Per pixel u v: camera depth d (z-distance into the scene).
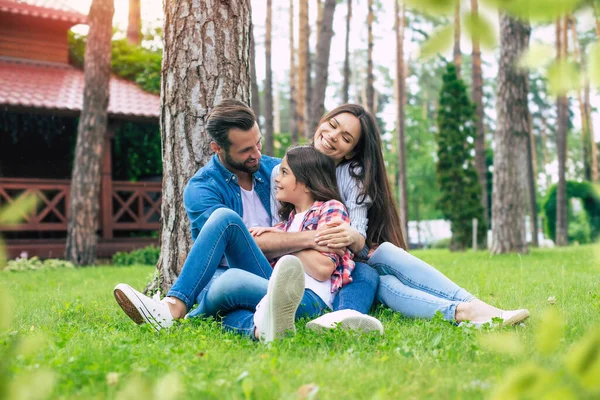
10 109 14.38
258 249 3.62
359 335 3.05
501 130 13.98
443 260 11.34
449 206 19.94
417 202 40.91
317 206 3.79
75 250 13.39
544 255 12.30
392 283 3.79
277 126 51.16
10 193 14.40
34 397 1.15
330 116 4.06
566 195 30.03
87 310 4.84
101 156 13.65
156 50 21.45
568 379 0.99
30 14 16.55
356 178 3.97
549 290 5.40
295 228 3.81
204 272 3.47
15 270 12.12
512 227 13.75
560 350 2.54
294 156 3.86
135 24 22.58
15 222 0.83
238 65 5.24
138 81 17.94
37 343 1.42
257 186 4.13
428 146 41.50
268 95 21.91
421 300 3.65
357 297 3.61
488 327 3.19
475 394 1.98
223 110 3.87
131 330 3.52
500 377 2.10
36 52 17.33
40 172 16.91
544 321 1.06
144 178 17.69
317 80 16.89
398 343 2.84
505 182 13.83
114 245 14.90
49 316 4.53
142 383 1.25
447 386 2.10
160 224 5.30
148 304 3.39
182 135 5.14
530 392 1.01
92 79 13.50
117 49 18.64
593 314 3.77
